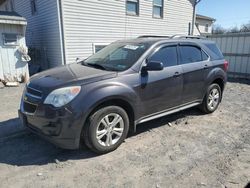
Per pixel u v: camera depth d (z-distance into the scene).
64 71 4.03
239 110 6.08
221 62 5.74
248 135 4.49
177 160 3.54
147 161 3.50
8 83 8.75
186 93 4.89
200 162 3.48
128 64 4.06
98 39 11.56
